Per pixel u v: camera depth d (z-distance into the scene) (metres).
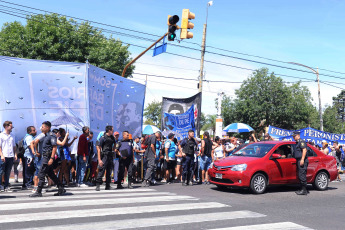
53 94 12.51
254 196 9.27
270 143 10.69
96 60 30.48
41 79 12.51
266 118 46.09
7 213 6.11
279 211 7.10
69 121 11.26
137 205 7.16
